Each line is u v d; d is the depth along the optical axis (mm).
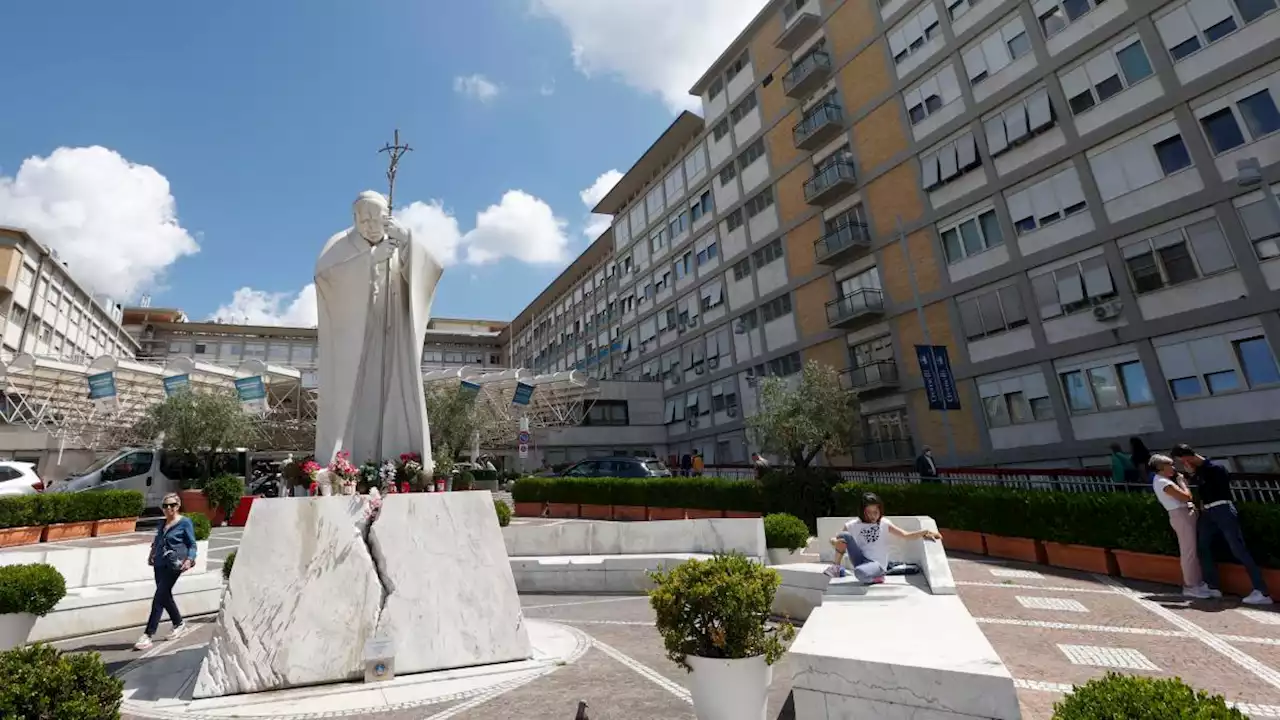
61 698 2791
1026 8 19906
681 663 3848
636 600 8398
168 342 54000
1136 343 16875
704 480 17391
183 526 6766
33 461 27531
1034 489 10617
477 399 27750
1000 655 5410
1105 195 17688
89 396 23281
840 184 25734
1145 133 16969
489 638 5371
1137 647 5516
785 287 29297
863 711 3076
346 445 6250
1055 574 9227
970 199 21219
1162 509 8414
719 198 34281
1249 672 4758
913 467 20672
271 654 4770
